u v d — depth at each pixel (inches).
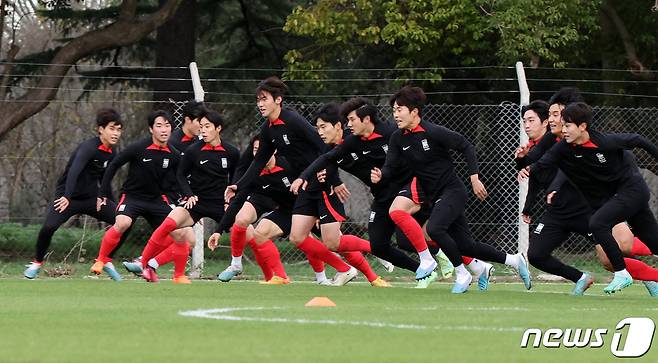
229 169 1862.7
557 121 1567.4
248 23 3681.1
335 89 3326.8
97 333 951.0
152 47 3737.7
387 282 2086.6
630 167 1509.6
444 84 3233.3
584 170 1503.4
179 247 1877.5
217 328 990.4
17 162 3698.3
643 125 2652.6
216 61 4124.0
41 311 1179.3
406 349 844.6
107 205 1892.2
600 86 3316.9
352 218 3144.7
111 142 1867.6
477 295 1539.1
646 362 800.3
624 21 3255.4
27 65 3223.4
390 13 2979.8
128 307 1238.3
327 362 765.3
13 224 2630.4
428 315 1147.3
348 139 1696.6
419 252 1619.1
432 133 1563.7
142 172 1851.6
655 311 1252.5
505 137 2322.8
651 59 3336.6
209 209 1855.3
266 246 1870.1
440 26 3034.0
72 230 2605.8
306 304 1286.9
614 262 1509.6
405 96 1561.3
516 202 2358.5
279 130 1756.9
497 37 3105.3
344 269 1855.3
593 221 1504.7
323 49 3179.1
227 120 3545.8
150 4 3708.2
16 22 3336.6
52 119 3882.9
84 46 3100.4
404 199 1609.3
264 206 1876.2
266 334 942.4
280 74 3654.0
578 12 3009.4
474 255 1689.2
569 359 811.4
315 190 1775.3
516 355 826.8
